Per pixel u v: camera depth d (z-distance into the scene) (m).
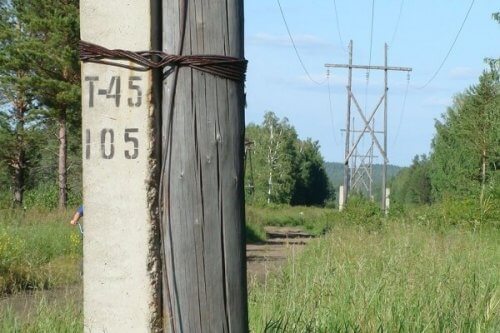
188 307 3.42
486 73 31.03
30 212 29.91
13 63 35.25
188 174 3.42
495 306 7.12
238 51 3.48
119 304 3.45
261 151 96.12
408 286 7.70
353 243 13.20
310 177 104.69
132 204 3.43
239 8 3.49
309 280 7.56
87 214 3.47
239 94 3.50
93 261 3.47
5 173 44.84
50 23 34.72
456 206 20.97
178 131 3.42
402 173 118.69
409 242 11.46
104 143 3.45
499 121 30.28
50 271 10.00
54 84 35.56
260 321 6.09
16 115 40.75
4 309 7.49
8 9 37.16
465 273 9.01
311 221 51.00
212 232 3.44
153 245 3.43
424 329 6.46
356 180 64.00
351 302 7.02
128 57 3.42
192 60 3.40
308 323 6.14
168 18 3.42
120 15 3.43
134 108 3.43
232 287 3.47
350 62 47.25
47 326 6.39
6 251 14.34
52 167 48.25
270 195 93.00
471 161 31.17
